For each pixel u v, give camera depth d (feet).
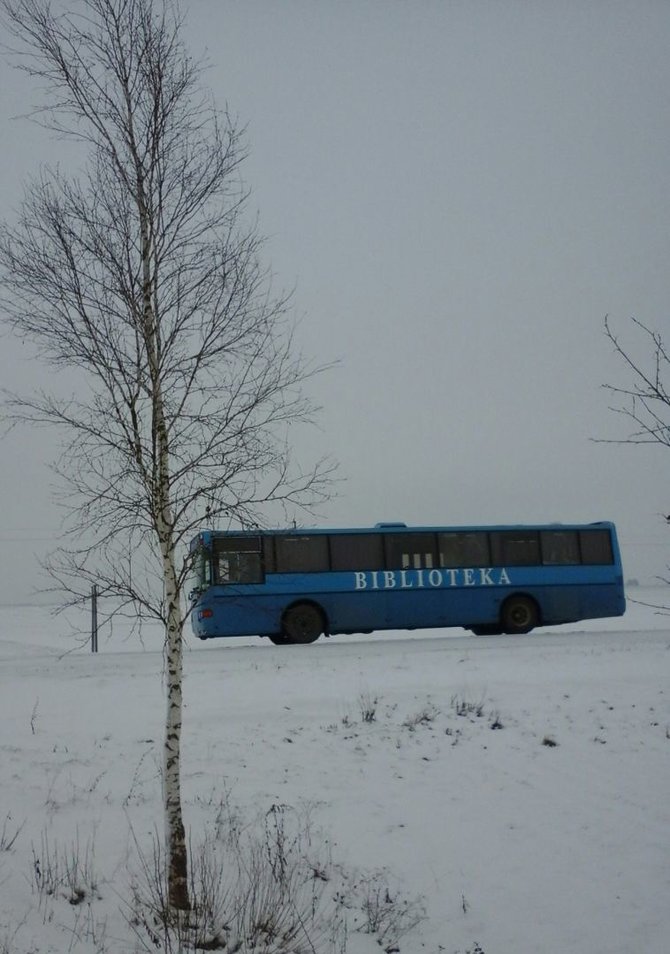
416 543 84.58
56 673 61.62
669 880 27.73
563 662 63.57
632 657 65.62
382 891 26.66
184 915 22.59
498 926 24.91
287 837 29.81
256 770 37.58
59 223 25.63
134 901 23.47
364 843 30.32
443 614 83.92
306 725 45.91
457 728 45.65
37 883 23.26
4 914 21.18
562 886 27.48
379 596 82.28
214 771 36.99
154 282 25.98
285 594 79.46
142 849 27.12
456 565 85.10
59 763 35.73
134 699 51.24
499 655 66.90
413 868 28.55
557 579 87.56
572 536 89.20
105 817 29.63
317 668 61.21
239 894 24.71
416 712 48.70
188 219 26.50
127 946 20.99
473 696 52.49
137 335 25.59
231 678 57.47
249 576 78.28
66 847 26.30
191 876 24.88
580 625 129.70
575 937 24.39
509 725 46.29
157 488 24.95
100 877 24.47
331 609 80.74
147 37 26.30
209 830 29.37
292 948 22.48
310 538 81.51
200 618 78.07
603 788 36.40
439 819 32.81
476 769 38.99
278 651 74.18
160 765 36.78
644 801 34.68
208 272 26.53
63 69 26.07
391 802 34.53
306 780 36.68
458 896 26.71
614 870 28.53
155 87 26.13
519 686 55.52
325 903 25.46
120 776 34.88
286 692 53.36
